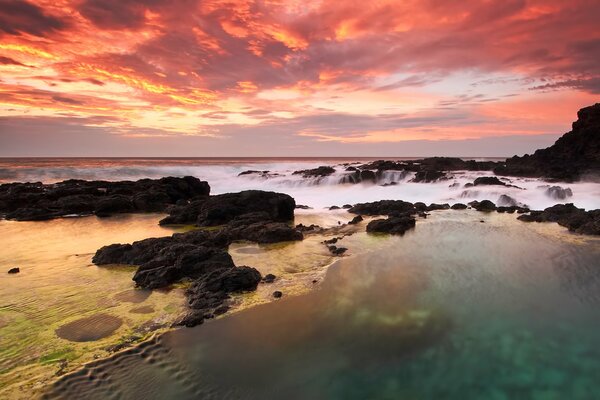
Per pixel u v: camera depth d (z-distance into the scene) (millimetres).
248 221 21844
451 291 12547
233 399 7406
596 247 17766
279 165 96938
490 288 12812
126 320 10312
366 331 9969
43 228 22516
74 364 8281
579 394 7727
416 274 14109
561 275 14016
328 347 9188
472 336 9820
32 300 11562
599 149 45281
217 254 14344
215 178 56500
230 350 9000
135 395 7434
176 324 10117
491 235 20328
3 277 13562
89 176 56281
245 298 11805
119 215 27453
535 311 11203
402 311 11109
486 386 7945
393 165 53562
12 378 7750
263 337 9586
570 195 33281
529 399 7598
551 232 21062
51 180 52469
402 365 8609
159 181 34125
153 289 12477
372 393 7672
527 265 15148
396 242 18812
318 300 11742
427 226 22719
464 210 29469
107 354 8695
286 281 13266
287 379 8016
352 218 26531
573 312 11125
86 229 22312
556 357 8961
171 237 17047
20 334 9508
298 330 9945
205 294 11750
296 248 17703
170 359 8594
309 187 46938
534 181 42406
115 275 13812
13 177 51250
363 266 15000
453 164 55000
